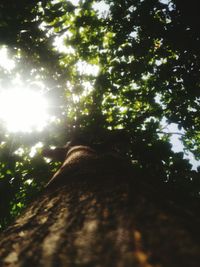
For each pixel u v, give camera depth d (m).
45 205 1.98
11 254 1.39
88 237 1.26
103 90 6.47
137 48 6.03
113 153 2.97
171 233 1.08
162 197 1.51
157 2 5.53
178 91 6.21
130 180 1.82
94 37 6.38
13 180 5.46
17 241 1.54
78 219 1.48
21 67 5.32
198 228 1.12
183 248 0.98
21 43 4.86
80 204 1.68
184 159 5.07
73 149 3.77
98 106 6.58
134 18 5.83
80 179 2.18
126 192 1.59
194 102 6.37
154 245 1.04
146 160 5.29
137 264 0.95
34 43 4.98
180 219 1.20
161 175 5.00
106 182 1.90
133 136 5.65
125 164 2.42
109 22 6.06
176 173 4.99
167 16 5.64
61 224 1.53
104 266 1.00
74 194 1.91
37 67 5.58
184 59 5.85
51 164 5.89
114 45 6.21
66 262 1.12
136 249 1.04
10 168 5.55
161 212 1.27
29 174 5.75
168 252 0.98
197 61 5.80
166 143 5.36
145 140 5.57
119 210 1.39
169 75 6.06
